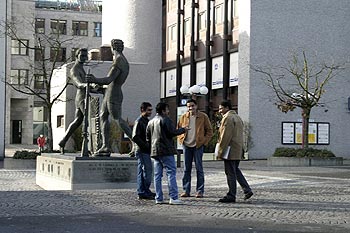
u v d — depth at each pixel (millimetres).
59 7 83500
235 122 12891
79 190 15773
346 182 19250
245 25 40781
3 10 40344
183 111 29172
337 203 13023
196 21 49188
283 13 40750
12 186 19844
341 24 41688
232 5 43719
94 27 83062
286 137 39812
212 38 46469
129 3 54594
